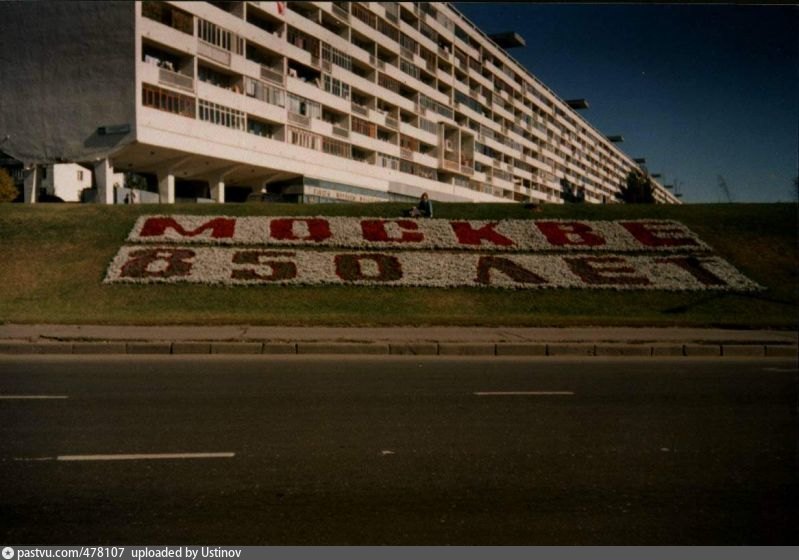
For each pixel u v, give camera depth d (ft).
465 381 32.17
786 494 17.10
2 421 23.15
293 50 164.25
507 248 79.92
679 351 43.93
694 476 18.39
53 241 76.02
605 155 480.64
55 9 119.34
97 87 119.03
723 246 84.02
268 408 25.55
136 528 14.35
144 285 64.28
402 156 219.82
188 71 131.85
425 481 17.60
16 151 121.39
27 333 42.78
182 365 35.81
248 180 169.68
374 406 26.21
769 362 41.73
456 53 263.29
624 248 81.25
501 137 304.50
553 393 29.60
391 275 69.87
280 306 60.85
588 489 17.24
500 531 14.53
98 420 23.39
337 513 15.35
